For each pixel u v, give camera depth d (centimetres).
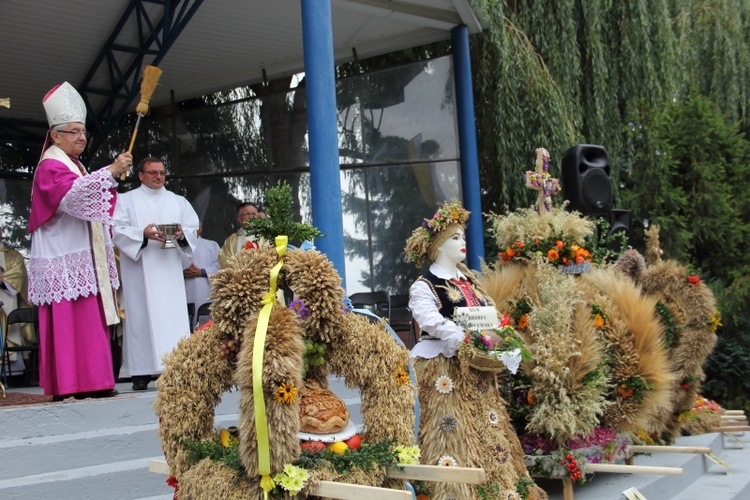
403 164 1147
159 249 697
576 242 589
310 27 769
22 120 1188
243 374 312
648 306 589
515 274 569
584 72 1222
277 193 362
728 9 1420
